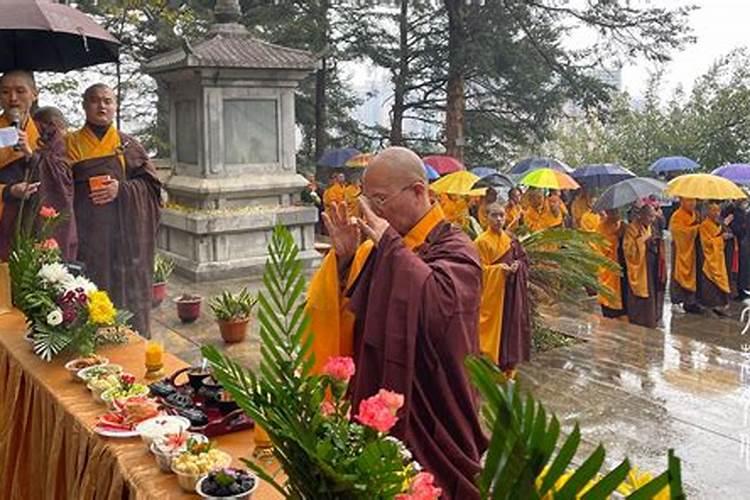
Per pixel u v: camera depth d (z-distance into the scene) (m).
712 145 21.30
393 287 2.30
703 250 11.48
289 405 1.62
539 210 11.87
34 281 3.76
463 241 2.49
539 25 18.77
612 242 10.15
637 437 5.09
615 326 8.50
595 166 13.83
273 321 1.81
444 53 19.14
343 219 2.53
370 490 1.52
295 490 1.62
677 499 1.11
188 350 6.19
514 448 1.20
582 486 1.24
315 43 17.86
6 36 5.71
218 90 9.36
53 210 4.62
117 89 15.18
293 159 9.98
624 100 22.58
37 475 3.41
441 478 2.30
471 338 2.37
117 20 14.16
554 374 6.58
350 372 1.73
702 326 10.82
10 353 3.81
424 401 2.32
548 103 19.31
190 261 9.29
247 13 18.19
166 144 15.79
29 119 5.15
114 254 5.52
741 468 4.60
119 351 3.79
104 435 2.71
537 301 7.42
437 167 14.66
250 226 9.39
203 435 2.60
